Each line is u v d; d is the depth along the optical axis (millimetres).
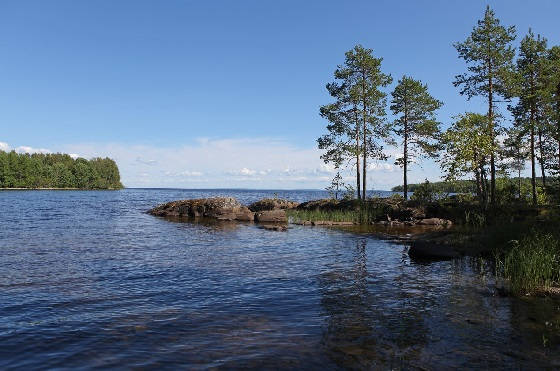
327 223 34781
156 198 100188
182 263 15773
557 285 11445
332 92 41406
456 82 34812
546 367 6328
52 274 13227
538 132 33406
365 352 6949
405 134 41375
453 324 8422
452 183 33125
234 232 28156
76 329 8031
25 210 45094
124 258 16641
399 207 35781
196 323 8500
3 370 6133
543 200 34125
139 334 7781
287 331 8031
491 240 18047
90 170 163500
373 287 11891
